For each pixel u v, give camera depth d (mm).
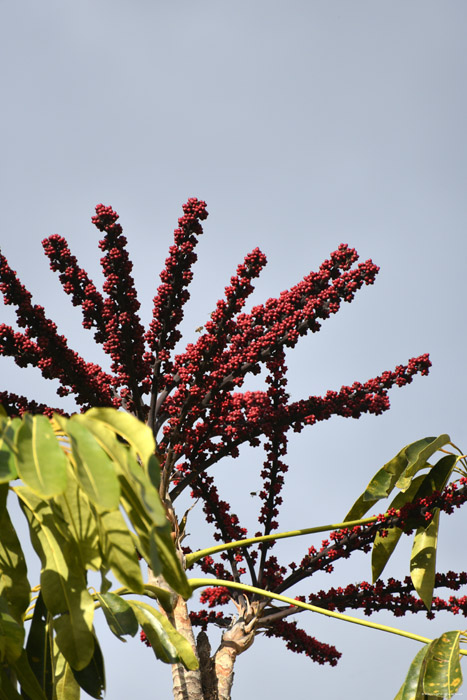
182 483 10719
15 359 10109
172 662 8266
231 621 10695
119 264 10156
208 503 11398
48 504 6734
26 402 10102
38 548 6793
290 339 10320
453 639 8797
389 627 9250
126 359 10305
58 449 5281
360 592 10477
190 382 10266
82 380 10156
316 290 10703
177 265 10422
